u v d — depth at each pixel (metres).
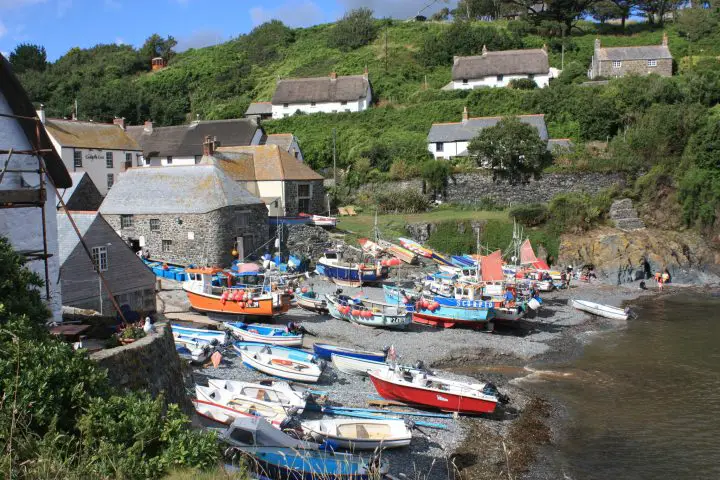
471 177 61.50
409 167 63.44
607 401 24.08
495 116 69.38
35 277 13.02
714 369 27.94
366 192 63.38
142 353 14.10
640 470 18.52
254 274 35.66
